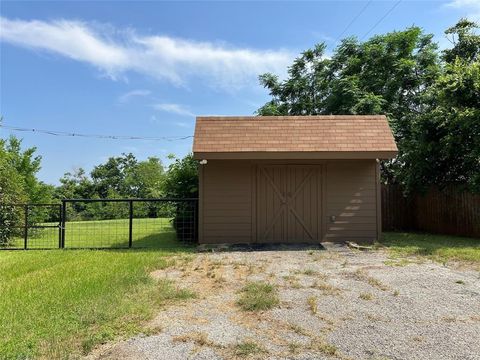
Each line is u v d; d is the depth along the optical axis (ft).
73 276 20.65
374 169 34.99
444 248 29.91
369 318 14.08
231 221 34.27
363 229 34.60
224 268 23.32
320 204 34.76
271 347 11.50
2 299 16.24
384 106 53.16
